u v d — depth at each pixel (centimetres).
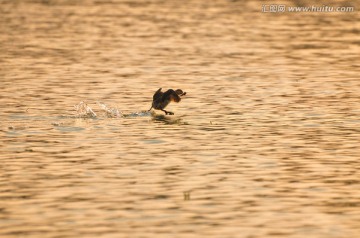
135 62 12950
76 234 5331
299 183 6462
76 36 15950
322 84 11069
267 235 5322
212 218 5644
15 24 17688
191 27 17350
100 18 18812
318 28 17575
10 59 13188
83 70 12162
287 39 15825
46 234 5331
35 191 6247
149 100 9919
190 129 8338
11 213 5744
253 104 9662
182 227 5459
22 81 11188
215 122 8681
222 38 15838
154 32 16562
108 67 12450
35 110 9231
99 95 10206
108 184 6431
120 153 7375
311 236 5306
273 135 8081
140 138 7950
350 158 7212
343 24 18300
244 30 17050
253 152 7419
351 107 9481
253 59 13350
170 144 7712
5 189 6297
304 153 7388
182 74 11844
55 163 7038
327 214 5731
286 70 12275
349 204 5950
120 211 5784
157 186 6375
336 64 12862
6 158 7188
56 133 8131
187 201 6003
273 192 6231
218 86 10881
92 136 8019
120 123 8619
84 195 6147
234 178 6594
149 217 5659
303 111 9256
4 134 8069
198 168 6888
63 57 13438
